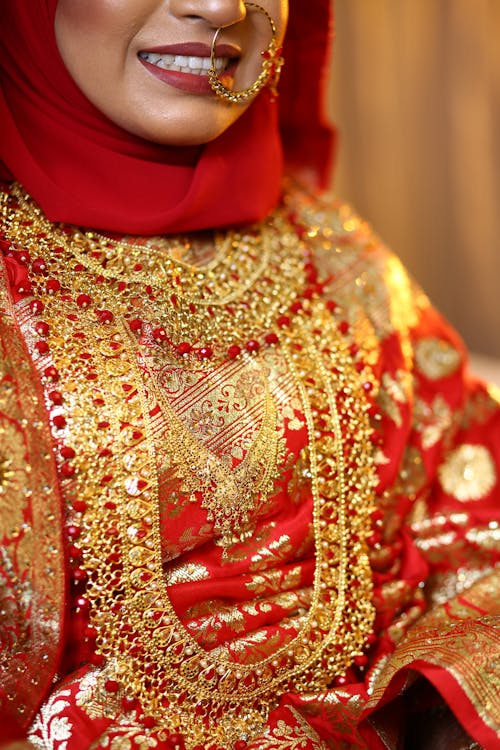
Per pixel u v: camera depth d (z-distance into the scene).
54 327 0.84
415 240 2.22
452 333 1.13
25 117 0.92
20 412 0.79
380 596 0.94
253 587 0.87
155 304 0.89
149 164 0.94
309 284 1.02
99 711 0.80
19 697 0.79
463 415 1.10
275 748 0.82
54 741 0.78
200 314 0.91
